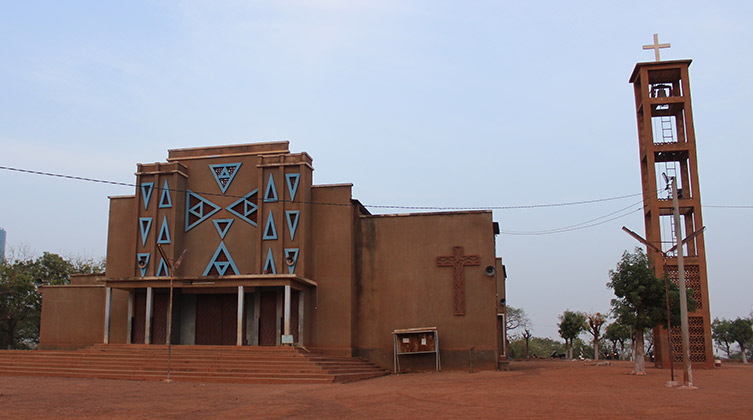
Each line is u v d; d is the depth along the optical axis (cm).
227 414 1558
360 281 3631
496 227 3953
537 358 7594
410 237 3631
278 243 3478
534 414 1535
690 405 1673
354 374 2834
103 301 3800
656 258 3709
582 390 2133
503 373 3139
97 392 2033
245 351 3038
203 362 2853
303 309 3456
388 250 3641
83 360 2933
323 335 3497
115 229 3722
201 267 3578
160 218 3572
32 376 2717
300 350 3173
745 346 8619
